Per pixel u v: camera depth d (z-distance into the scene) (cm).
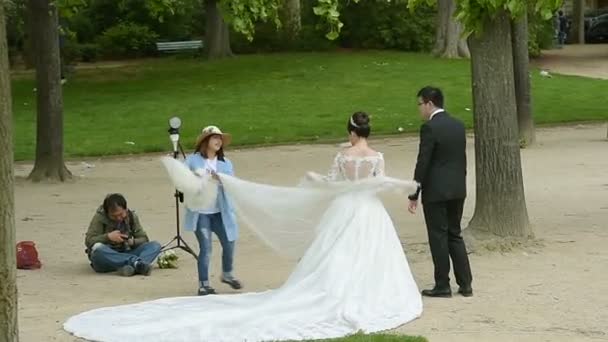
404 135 3169
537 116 3472
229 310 1045
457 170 1127
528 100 2781
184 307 1076
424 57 5053
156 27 5434
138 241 1375
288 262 1404
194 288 1250
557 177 2178
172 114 3669
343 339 917
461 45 5034
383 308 1030
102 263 1350
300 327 978
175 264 1404
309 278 1053
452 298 1131
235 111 3700
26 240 1631
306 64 4841
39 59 2394
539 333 967
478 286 1190
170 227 1712
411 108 3694
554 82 4309
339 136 3186
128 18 5428
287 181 2261
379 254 1062
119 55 5359
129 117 3619
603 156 2517
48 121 2391
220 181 1161
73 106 3891
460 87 4141
